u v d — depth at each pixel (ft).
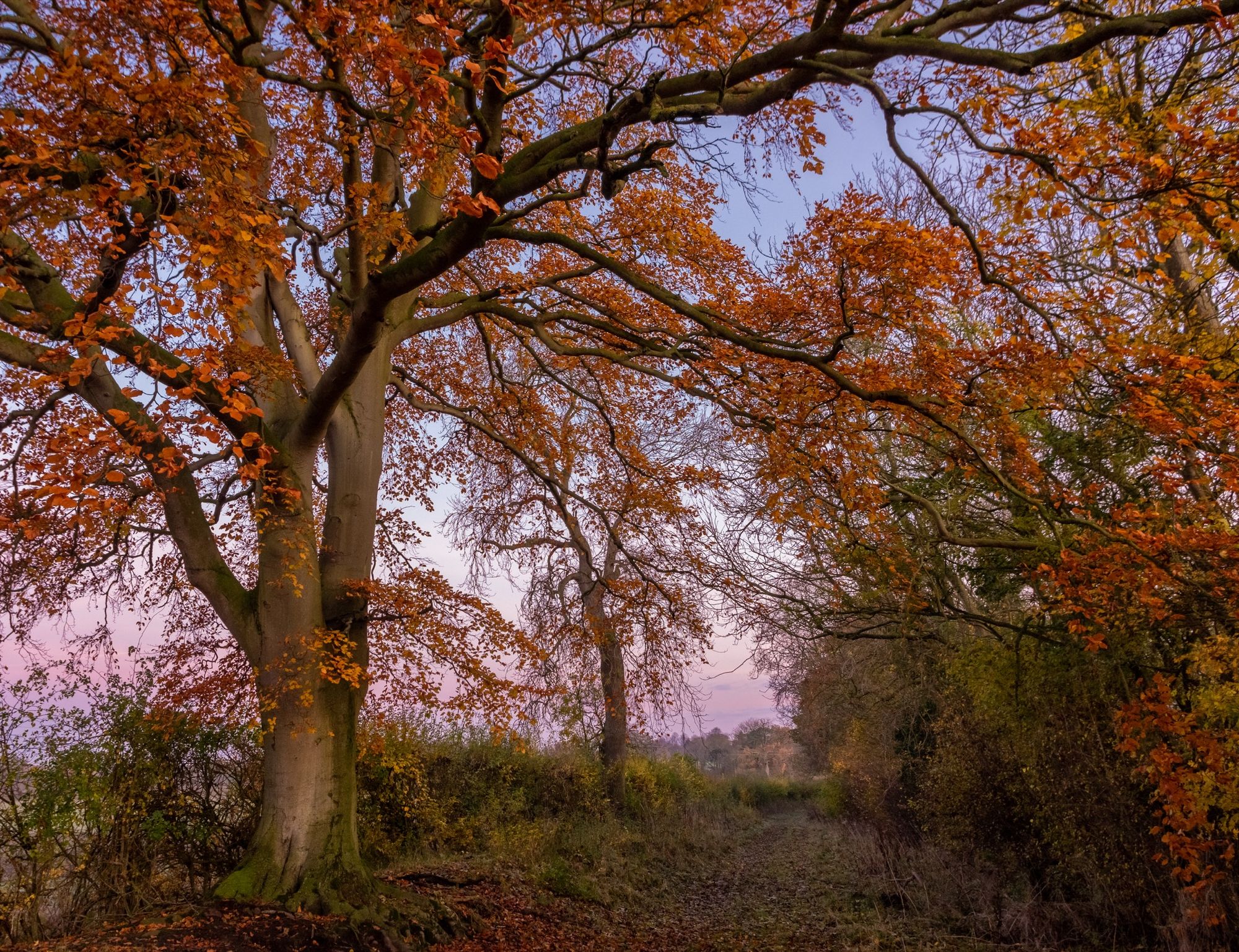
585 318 30.37
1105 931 29.25
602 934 31.73
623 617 38.14
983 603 40.16
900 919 35.94
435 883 32.48
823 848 59.67
